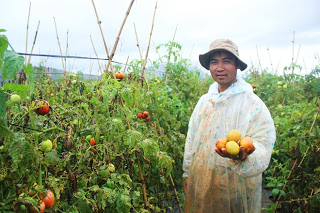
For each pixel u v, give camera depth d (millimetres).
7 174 1439
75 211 1841
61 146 2525
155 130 3338
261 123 2357
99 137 2369
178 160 4324
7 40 1176
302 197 3344
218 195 2404
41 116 2111
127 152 2475
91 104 2828
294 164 3414
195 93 5625
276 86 7164
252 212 2477
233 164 2307
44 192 1553
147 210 2643
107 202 2125
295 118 3975
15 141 1376
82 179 2064
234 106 2436
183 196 4137
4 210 1360
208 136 2486
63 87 4180
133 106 3223
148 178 3406
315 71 7195
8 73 1120
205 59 2762
